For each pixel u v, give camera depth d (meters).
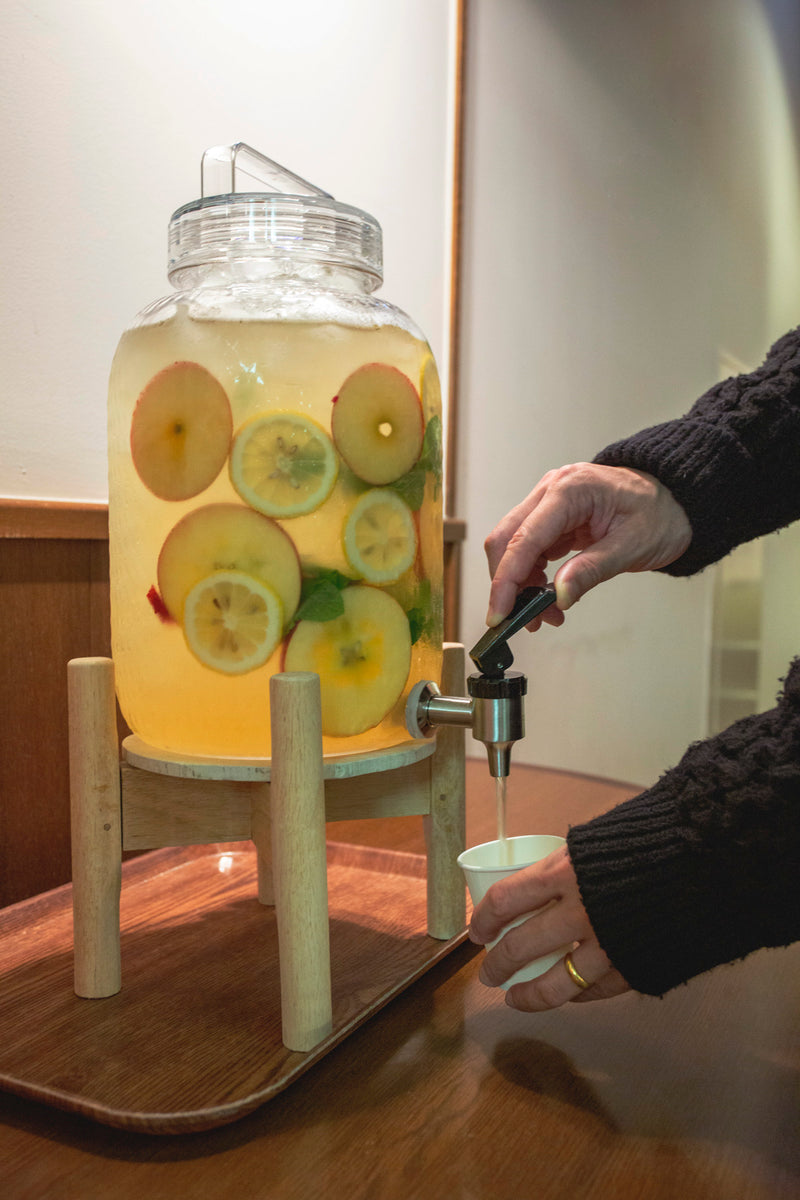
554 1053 0.49
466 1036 0.51
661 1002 0.55
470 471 1.46
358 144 1.14
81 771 0.53
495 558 0.56
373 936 0.61
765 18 1.92
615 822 0.46
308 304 0.50
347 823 0.91
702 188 1.73
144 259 0.84
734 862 0.42
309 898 0.46
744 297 1.91
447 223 1.37
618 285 1.61
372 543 0.49
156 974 0.56
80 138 0.76
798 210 2.18
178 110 0.86
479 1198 0.38
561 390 1.55
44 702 0.76
